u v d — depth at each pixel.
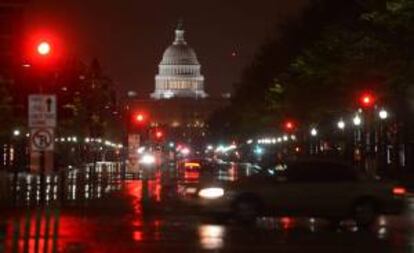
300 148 111.19
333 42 65.31
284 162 35.47
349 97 68.69
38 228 23.62
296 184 33.16
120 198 47.69
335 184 33.06
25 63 29.00
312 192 32.97
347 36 62.84
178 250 23.88
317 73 69.56
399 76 55.69
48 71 26.36
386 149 78.12
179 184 59.66
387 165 77.88
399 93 59.72
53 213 34.56
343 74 63.34
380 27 57.22
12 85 66.25
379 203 32.97
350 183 33.06
